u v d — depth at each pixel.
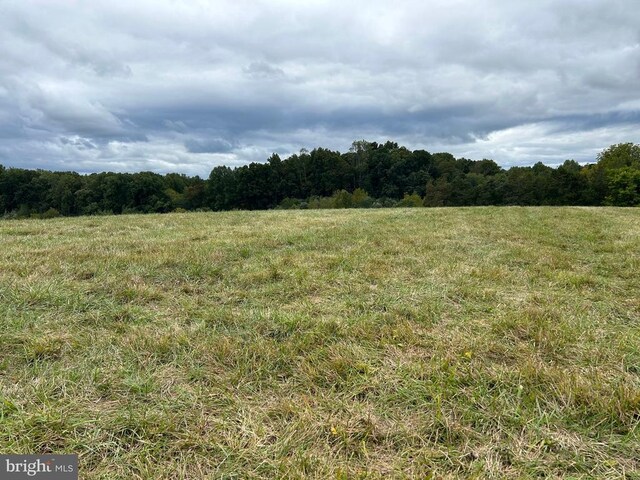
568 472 1.58
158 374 2.24
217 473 1.56
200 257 5.07
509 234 7.43
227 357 2.43
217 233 7.59
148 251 5.47
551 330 2.80
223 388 2.11
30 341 2.53
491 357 2.48
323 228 8.39
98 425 1.79
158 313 3.21
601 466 1.61
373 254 5.50
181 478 1.53
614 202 40.03
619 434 1.78
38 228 8.45
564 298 3.63
